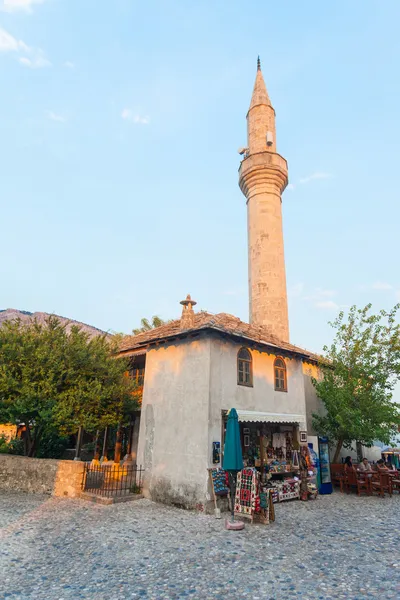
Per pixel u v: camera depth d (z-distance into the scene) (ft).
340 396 53.88
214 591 18.74
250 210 88.12
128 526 30.37
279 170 87.35
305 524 32.40
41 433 53.16
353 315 61.05
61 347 48.52
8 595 18.03
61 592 18.47
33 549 24.54
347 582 19.90
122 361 52.90
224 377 41.32
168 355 45.16
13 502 38.50
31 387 43.73
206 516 34.42
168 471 40.34
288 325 80.02
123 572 21.07
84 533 28.17
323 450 51.83
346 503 42.80
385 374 56.34
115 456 58.95
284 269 83.76
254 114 96.53
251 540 27.30
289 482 44.21
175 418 41.68
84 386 47.42
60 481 42.80
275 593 18.56
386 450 74.84
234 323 49.24
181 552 24.47
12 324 50.06
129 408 51.08
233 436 32.65
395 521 33.78
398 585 19.52
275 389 48.19
